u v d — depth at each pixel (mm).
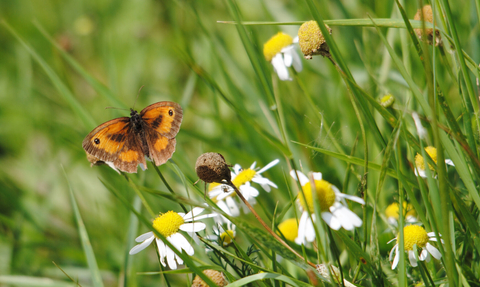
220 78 1090
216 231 950
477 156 938
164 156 979
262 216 1007
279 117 959
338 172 1006
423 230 929
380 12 1035
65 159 1099
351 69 1051
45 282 990
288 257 913
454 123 927
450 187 925
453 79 943
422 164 943
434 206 906
